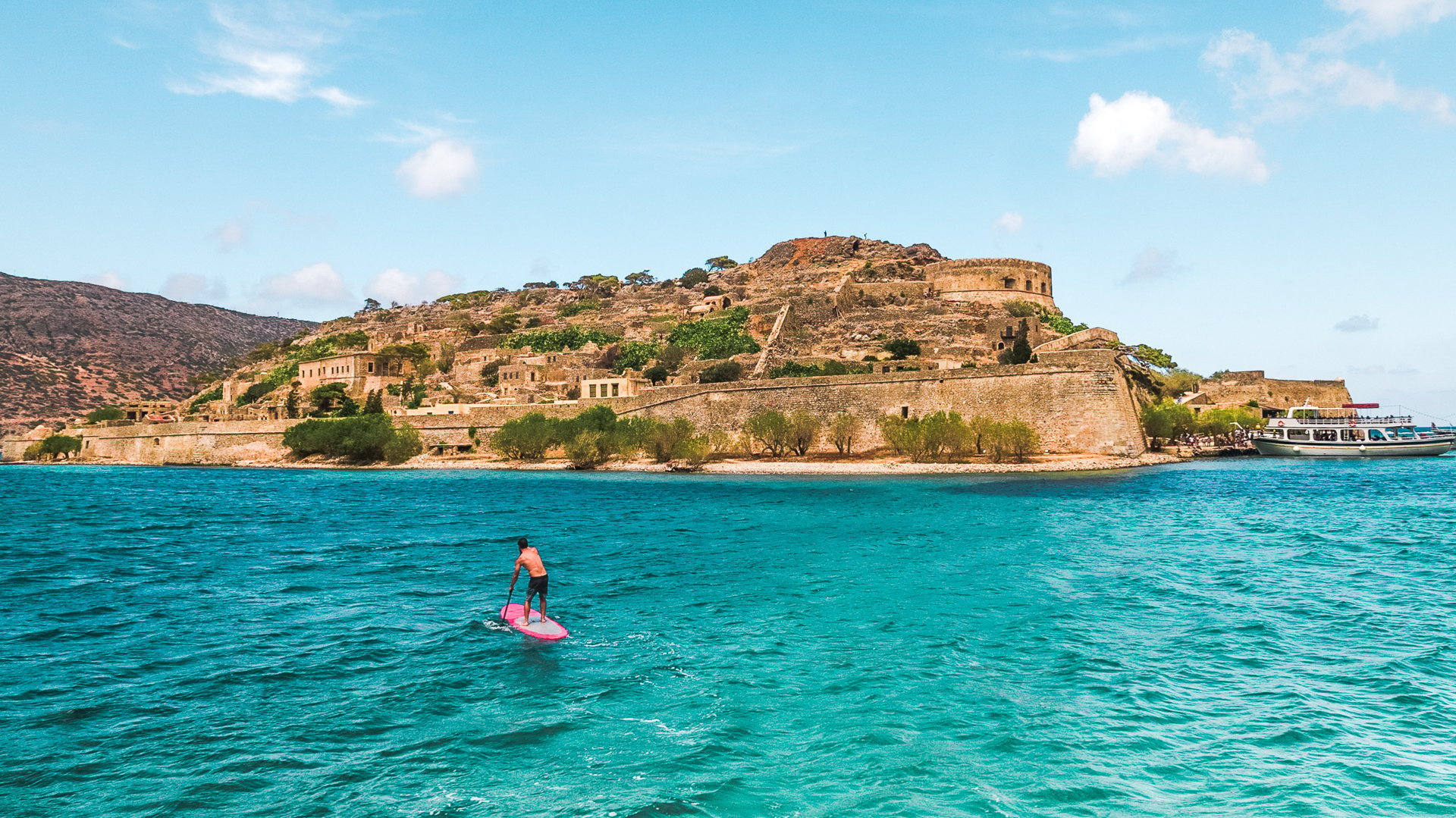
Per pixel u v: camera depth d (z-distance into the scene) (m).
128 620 27.72
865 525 50.09
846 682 20.30
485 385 173.62
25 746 16.92
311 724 18.06
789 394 111.31
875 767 15.71
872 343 153.12
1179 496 67.31
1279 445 125.50
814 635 24.56
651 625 25.95
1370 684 19.86
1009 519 52.44
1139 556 38.03
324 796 14.79
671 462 108.06
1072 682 20.16
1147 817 13.88
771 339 160.75
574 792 14.86
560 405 127.94
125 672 21.81
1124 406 101.62
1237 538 43.81
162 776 15.59
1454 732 16.98
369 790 15.00
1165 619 26.22
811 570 35.06
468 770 15.76
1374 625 25.28
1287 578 32.69
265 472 130.00
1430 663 21.34
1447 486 76.06
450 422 134.50
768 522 52.28
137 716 18.59
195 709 19.05
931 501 64.19
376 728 17.84
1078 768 15.62
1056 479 83.25
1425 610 27.09
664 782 15.20
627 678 20.89
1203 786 14.91
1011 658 22.14
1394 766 15.56
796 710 18.59
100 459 170.62
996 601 28.81
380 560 39.75
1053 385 98.00
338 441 133.75
